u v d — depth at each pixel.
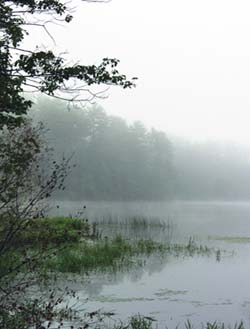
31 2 5.77
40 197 6.18
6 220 6.27
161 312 9.84
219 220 39.50
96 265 14.83
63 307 9.43
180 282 12.99
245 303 10.73
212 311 10.01
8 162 5.71
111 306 10.13
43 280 10.95
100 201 86.94
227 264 16.25
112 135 104.94
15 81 5.40
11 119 5.57
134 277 13.48
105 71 5.73
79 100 5.82
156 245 20.52
